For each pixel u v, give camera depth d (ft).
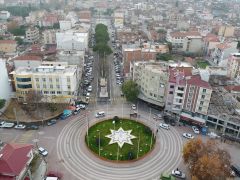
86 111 445.37
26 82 438.40
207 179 268.21
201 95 388.16
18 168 264.93
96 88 537.24
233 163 329.52
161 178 292.40
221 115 389.19
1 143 352.08
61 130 388.78
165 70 448.24
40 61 522.06
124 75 581.94
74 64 563.07
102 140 361.71
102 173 308.81
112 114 438.40
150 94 454.40
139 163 327.26
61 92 449.89
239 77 526.16
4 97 442.09
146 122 418.72
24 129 388.37
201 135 390.42
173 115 426.10
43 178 293.84
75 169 312.91
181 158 339.16
